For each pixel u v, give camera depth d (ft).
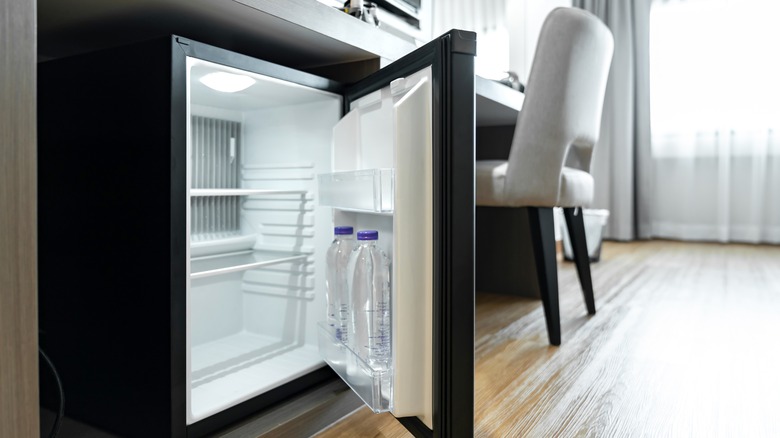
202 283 4.07
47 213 3.01
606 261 9.44
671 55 11.96
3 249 1.68
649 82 11.93
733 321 5.28
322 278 3.78
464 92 2.21
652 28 12.07
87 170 2.80
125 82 2.60
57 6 2.85
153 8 2.84
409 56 2.55
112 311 2.73
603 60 4.67
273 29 3.10
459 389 2.24
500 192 4.49
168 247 2.47
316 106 3.68
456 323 2.23
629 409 3.18
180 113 2.48
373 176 2.50
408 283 2.41
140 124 2.56
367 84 3.14
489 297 6.45
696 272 8.20
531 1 10.04
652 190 12.34
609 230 12.41
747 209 11.62
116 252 2.69
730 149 11.71
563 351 4.31
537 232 4.49
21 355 1.73
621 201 12.12
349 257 3.12
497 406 3.22
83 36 3.39
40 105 3.01
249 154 4.14
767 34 11.08
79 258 2.87
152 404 2.58
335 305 3.20
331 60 3.80
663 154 12.30
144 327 2.59
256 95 3.48
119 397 2.72
